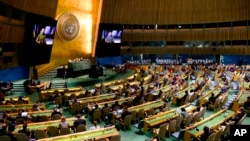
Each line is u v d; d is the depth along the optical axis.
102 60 35.06
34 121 11.12
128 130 11.45
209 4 35.53
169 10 37.97
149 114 12.62
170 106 15.19
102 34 31.38
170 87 19.20
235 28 33.88
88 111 13.70
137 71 29.98
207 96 16.45
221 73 26.28
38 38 21.97
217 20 35.03
